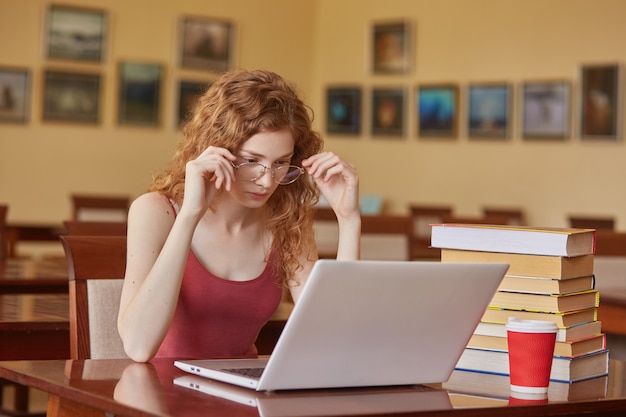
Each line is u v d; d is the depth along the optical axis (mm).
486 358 2328
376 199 11203
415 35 11211
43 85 10719
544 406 1916
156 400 1800
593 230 2381
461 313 2047
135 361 2326
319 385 1949
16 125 10641
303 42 11781
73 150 10828
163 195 2664
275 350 1853
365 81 11477
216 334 2705
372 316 1918
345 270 1826
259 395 1872
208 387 1943
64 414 2123
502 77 10711
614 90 10070
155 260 2570
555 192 10383
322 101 11703
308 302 1824
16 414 5141
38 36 10719
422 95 11133
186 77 11250
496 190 10719
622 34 10055
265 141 2523
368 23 11461
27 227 8922
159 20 11180
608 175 10117
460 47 10945
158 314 2344
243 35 11523
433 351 2061
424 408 1812
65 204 10805
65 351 3141
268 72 2625
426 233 10000
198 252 2723
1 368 2174
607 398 2029
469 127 10875
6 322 3027
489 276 2031
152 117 11102
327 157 2812
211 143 2549
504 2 10695
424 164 11133
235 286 2705
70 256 2854
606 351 2387
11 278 4414
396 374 2035
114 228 4406
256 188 2549
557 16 10391
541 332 2041
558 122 10375
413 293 1938
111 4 10969
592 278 2410
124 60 11000
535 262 2299
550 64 10438
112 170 10969
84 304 2836
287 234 2830
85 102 10859
